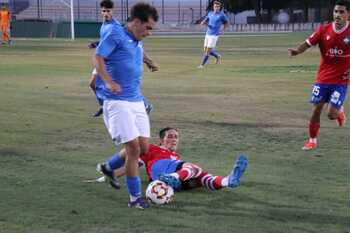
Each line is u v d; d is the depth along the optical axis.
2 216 8.70
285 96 21.58
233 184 9.52
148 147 9.45
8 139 14.16
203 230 8.20
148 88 23.89
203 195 9.80
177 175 9.64
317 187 10.35
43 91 22.73
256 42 61.78
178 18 109.75
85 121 16.61
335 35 12.88
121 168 10.00
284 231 8.18
